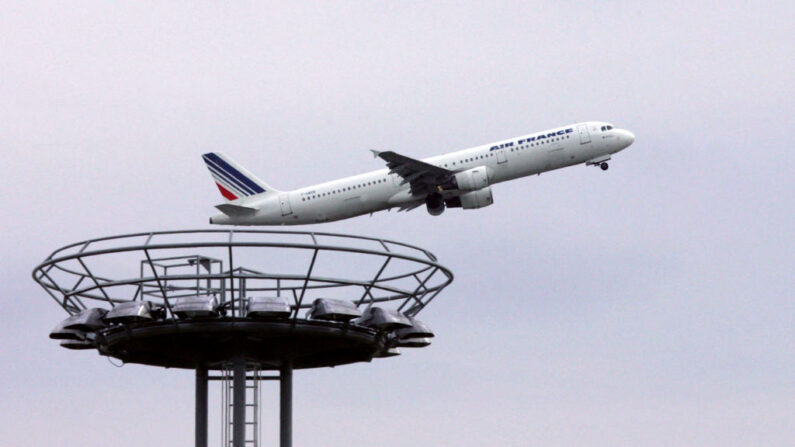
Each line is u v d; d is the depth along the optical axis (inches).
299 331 4116.6
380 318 4239.7
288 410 4485.7
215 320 4062.5
